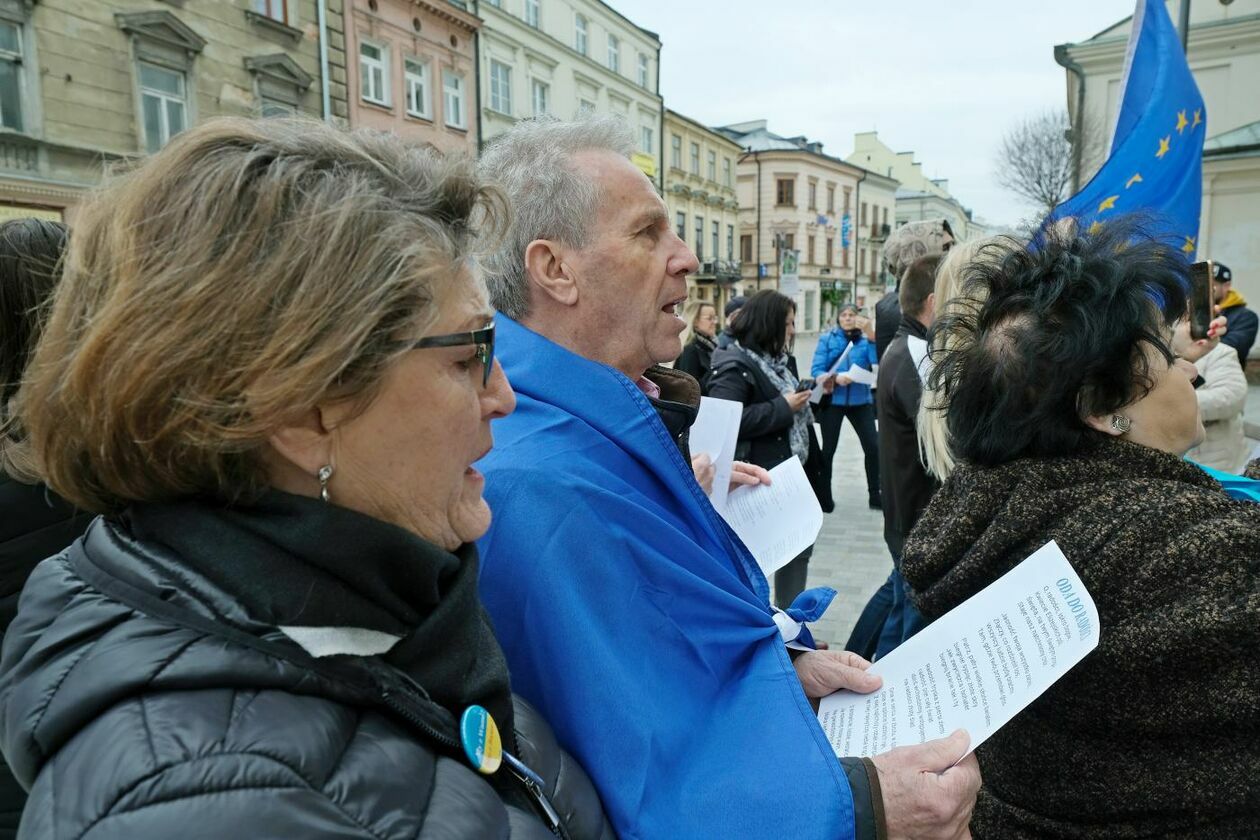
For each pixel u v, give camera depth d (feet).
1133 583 3.18
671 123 117.08
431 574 2.18
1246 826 3.15
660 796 3.09
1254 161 34.35
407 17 59.47
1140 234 3.97
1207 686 3.04
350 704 1.95
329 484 2.10
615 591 3.32
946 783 3.09
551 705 3.15
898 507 8.46
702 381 13.24
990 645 3.44
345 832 1.70
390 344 2.01
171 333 1.81
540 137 4.43
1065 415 3.67
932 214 221.66
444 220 2.21
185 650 1.81
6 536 3.79
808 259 164.86
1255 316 15.80
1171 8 38.27
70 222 2.09
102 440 1.91
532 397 3.84
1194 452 10.75
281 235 1.86
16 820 3.91
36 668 1.90
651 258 4.28
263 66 46.80
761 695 3.53
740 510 6.41
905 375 8.25
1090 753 3.35
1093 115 41.39
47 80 36.09
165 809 1.57
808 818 2.96
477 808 1.98
